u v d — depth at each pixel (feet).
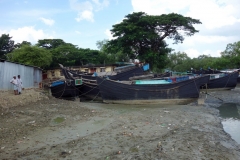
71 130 32.48
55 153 23.58
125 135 30.09
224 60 181.06
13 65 65.98
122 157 22.84
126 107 56.18
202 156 23.71
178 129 33.81
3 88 60.08
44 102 57.67
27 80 76.79
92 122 37.40
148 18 117.70
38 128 33.12
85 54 165.48
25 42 165.58
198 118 41.98
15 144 26.03
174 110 50.29
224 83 92.68
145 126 34.94
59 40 173.99
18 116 40.32
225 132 33.55
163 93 62.85
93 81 74.18
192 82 64.69
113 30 122.72
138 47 126.93
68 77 82.02
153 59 122.72
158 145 26.53
